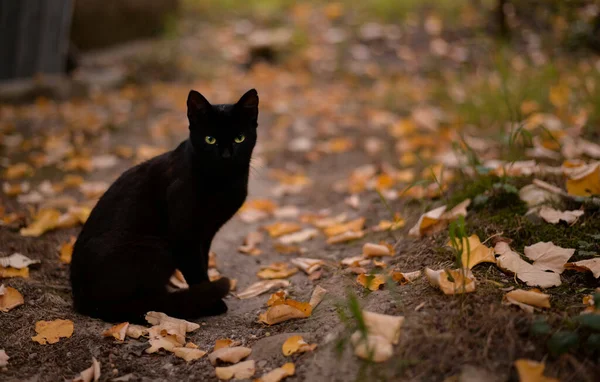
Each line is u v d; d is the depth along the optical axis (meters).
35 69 7.91
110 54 8.73
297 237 4.09
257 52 8.76
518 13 8.78
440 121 6.21
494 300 2.56
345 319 2.55
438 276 2.68
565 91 5.89
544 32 8.29
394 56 8.78
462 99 6.62
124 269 3.07
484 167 3.73
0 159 5.52
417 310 2.57
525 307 2.45
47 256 3.80
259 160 5.82
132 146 6.04
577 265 2.77
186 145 3.20
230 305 3.32
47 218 4.10
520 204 3.48
